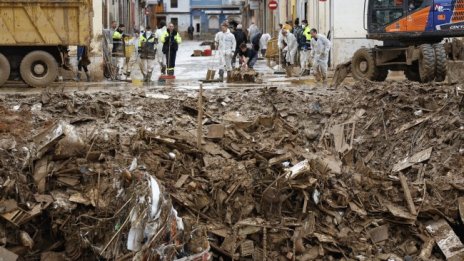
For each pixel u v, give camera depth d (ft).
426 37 73.87
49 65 77.41
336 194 39.19
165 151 40.86
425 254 37.04
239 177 39.09
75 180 36.63
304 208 37.96
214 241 36.14
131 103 56.34
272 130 49.37
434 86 55.01
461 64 70.18
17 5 75.36
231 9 315.37
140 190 32.01
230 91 63.21
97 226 33.53
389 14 75.05
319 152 47.88
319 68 85.25
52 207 34.96
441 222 38.60
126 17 172.96
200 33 317.22
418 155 47.93
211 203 37.88
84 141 39.37
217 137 43.55
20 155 37.76
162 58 92.68
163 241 30.60
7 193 34.60
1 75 75.92
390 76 95.25
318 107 57.82
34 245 34.47
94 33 92.12
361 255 36.81
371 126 53.78
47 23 76.59
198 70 111.04
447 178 43.01
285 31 104.47
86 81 88.22
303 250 36.55
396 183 40.83
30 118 49.83
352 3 105.50
